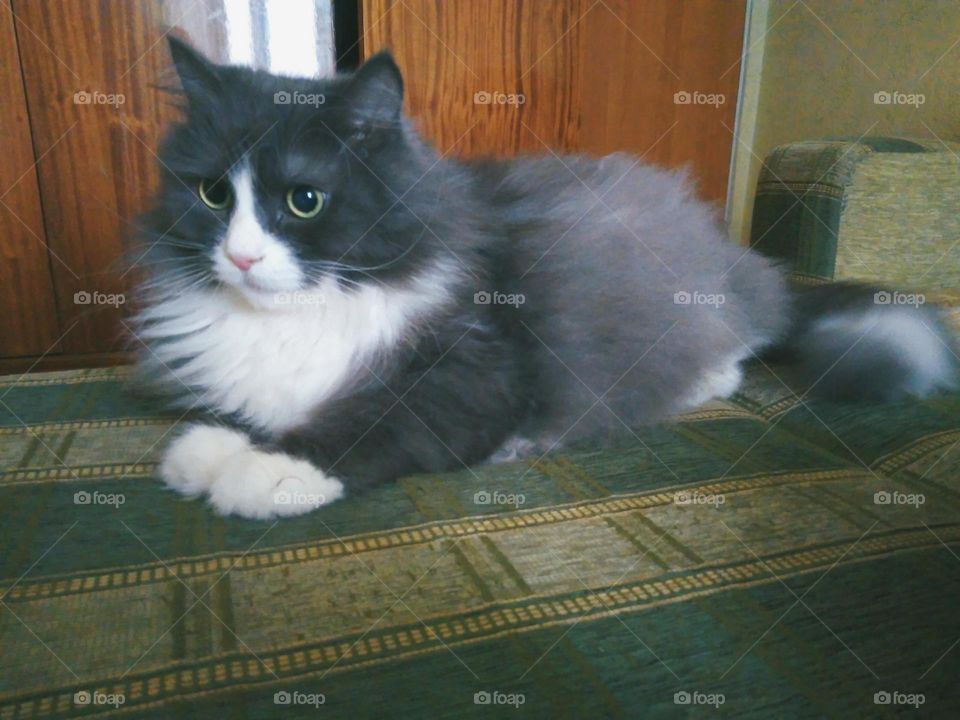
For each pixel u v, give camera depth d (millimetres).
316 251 1076
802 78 2701
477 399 1142
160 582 826
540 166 1515
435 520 970
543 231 1324
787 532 942
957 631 756
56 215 2201
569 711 646
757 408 1385
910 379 1338
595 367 1267
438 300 1164
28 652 709
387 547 903
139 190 2125
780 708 655
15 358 2297
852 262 1733
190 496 1029
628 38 2748
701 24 2836
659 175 1650
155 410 1320
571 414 1241
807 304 1560
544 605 791
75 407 1340
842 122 2531
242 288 1096
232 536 927
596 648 725
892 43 2307
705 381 1419
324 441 1063
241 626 751
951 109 2137
